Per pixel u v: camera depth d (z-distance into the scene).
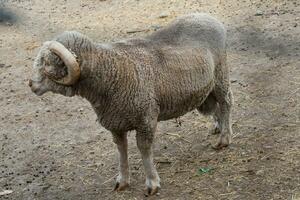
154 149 8.70
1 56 13.69
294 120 8.95
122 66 6.62
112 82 6.59
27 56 13.53
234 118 9.30
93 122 10.06
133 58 6.77
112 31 14.27
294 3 14.17
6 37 14.88
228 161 8.00
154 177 7.41
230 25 13.37
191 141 8.81
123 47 6.87
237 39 12.58
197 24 7.61
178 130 9.23
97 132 9.66
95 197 7.66
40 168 8.72
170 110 7.23
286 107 9.45
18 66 13.01
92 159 8.74
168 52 7.13
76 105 10.87
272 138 8.48
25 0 17.67
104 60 6.55
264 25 13.09
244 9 14.24
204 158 8.20
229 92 8.14
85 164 8.62
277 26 12.91
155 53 7.03
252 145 8.36
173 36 7.44
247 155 8.09
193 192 7.36
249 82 10.59
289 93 9.91
